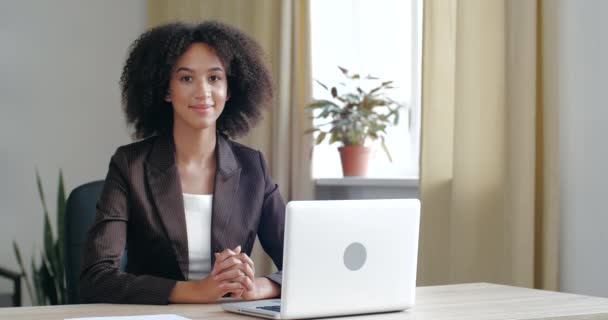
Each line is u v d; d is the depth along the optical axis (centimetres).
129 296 206
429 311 195
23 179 533
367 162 420
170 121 261
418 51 428
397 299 194
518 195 314
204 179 242
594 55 303
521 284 313
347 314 187
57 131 538
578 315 191
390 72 446
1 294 519
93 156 543
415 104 430
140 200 230
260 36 449
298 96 435
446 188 355
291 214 176
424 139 358
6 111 531
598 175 302
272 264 446
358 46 456
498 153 332
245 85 263
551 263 313
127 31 551
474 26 336
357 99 413
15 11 533
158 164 235
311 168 431
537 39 321
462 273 338
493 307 201
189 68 239
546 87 316
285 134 438
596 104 303
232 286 203
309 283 180
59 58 539
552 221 314
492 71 333
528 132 313
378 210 189
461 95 339
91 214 284
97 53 545
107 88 546
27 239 532
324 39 463
